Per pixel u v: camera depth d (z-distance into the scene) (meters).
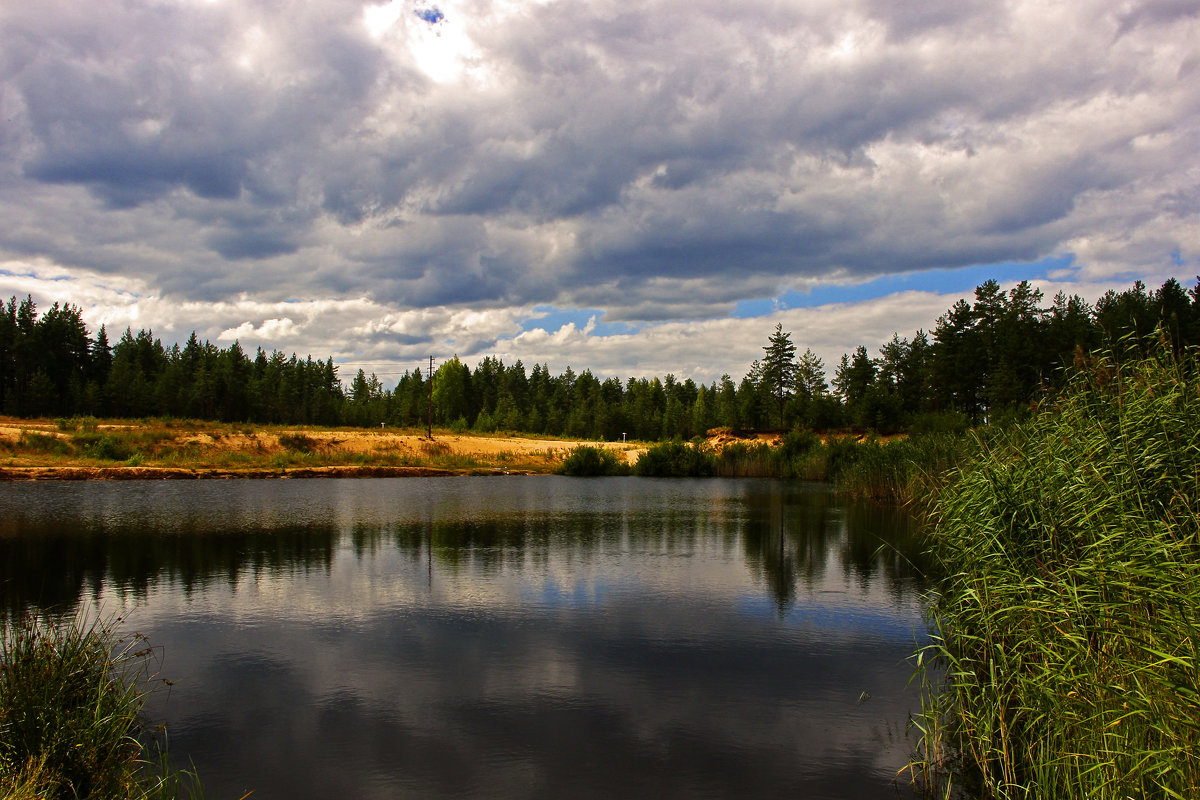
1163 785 4.18
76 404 74.12
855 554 15.16
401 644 8.73
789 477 44.72
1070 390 8.19
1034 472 7.48
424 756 5.78
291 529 18.33
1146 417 6.61
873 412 71.12
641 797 5.18
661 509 24.17
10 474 30.66
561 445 61.75
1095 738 4.89
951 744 6.09
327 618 9.86
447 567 13.48
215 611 10.17
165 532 17.47
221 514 21.17
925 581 12.42
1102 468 6.73
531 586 11.93
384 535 17.48
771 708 6.85
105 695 5.93
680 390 127.25
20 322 79.19
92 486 29.72
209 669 7.81
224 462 39.03
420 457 47.75
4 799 4.17
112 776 5.17
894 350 84.50
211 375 80.50
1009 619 6.60
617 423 102.25
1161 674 4.68
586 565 13.81
